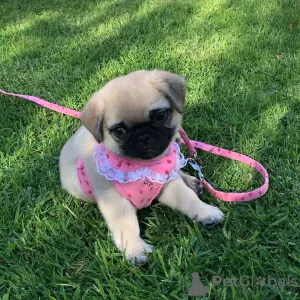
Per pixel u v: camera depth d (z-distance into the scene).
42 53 0.68
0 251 0.34
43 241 0.35
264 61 0.58
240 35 0.67
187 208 0.35
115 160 0.34
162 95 0.33
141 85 0.32
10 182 0.42
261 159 0.42
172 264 0.31
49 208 0.39
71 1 0.94
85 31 0.76
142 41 0.69
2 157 0.45
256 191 0.36
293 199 0.36
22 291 0.31
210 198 0.38
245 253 0.31
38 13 0.88
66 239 0.35
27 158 0.45
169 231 0.35
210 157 0.43
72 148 0.39
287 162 0.40
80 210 0.38
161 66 0.60
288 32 0.66
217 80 0.56
